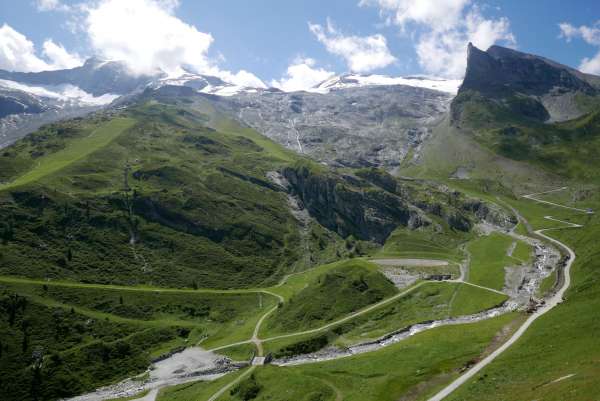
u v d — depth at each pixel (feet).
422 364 361.71
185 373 480.64
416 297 579.48
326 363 425.69
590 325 320.70
